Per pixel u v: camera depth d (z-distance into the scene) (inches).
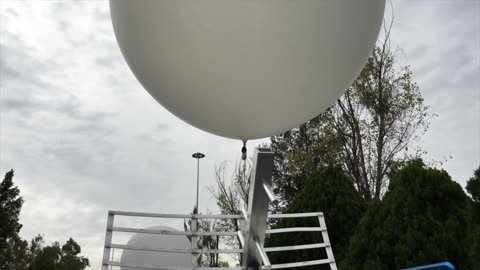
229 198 498.6
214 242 473.1
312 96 89.7
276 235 251.6
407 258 163.5
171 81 86.8
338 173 260.7
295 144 481.7
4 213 899.4
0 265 1061.1
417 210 174.1
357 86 421.7
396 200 183.0
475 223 135.3
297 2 73.2
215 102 87.4
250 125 94.8
